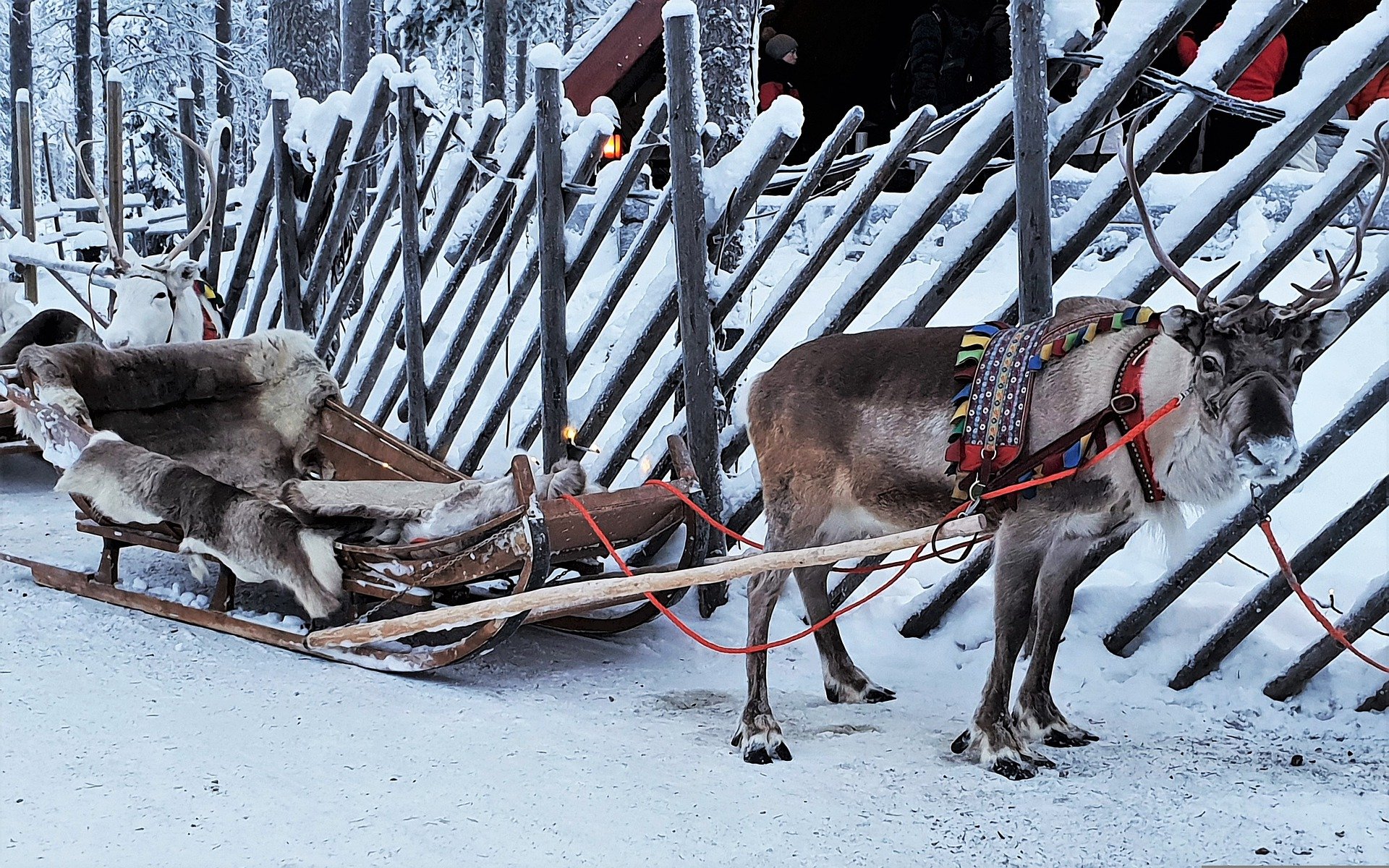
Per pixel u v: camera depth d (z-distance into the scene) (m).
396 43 15.08
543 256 5.83
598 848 3.18
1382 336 6.58
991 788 3.62
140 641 4.81
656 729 4.12
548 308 5.86
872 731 4.14
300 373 6.13
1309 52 10.01
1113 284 4.65
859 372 4.11
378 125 7.15
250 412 6.02
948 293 4.95
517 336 8.28
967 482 3.79
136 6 25.89
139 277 6.84
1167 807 3.47
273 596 5.38
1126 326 3.68
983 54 9.08
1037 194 4.57
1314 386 6.31
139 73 25.48
